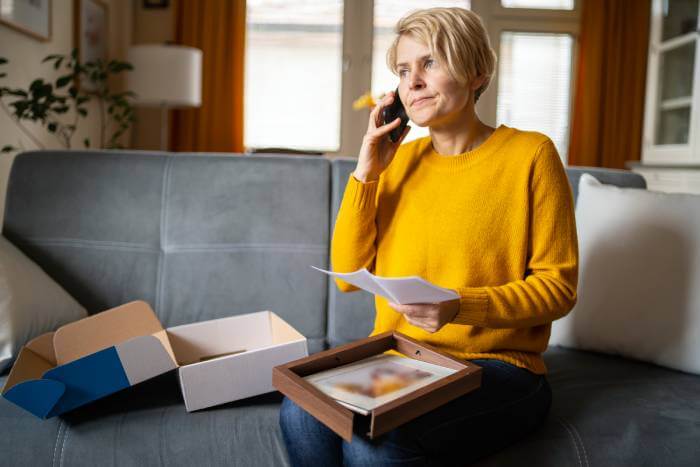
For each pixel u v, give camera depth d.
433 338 1.16
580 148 4.77
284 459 1.09
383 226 1.25
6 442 1.08
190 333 1.37
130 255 1.60
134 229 1.61
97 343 1.28
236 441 1.10
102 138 3.43
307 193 1.64
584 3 4.64
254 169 1.65
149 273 1.60
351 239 1.23
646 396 1.23
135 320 1.35
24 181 1.64
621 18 4.60
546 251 1.12
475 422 1.00
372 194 1.21
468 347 1.15
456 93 1.09
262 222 1.62
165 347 1.17
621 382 1.30
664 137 3.60
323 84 4.84
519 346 1.16
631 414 1.14
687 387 1.28
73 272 1.58
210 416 1.14
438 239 1.15
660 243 1.40
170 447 1.08
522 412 1.05
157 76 3.72
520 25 4.86
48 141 3.25
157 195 1.63
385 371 0.99
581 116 4.76
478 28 1.10
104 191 1.63
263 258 1.61
